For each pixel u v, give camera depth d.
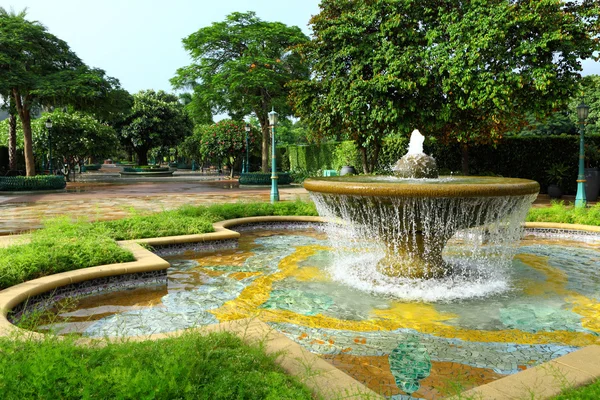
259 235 9.04
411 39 13.20
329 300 4.81
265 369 2.68
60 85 19.22
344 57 13.83
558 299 4.85
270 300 4.85
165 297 4.99
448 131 14.69
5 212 12.64
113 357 2.62
